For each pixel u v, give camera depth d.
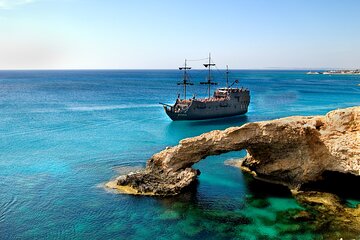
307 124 35.75
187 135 69.94
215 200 34.03
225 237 27.22
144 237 27.38
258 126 35.72
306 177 35.25
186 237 27.33
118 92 169.38
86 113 96.44
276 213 31.05
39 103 118.06
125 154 52.47
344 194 34.72
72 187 37.69
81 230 28.44
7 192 36.47
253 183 38.50
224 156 49.47
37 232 28.11
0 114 91.00
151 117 92.50
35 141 61.16
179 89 193.88
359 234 26.84
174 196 34.91
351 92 169.62
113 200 33.97
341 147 33.31
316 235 27.03
